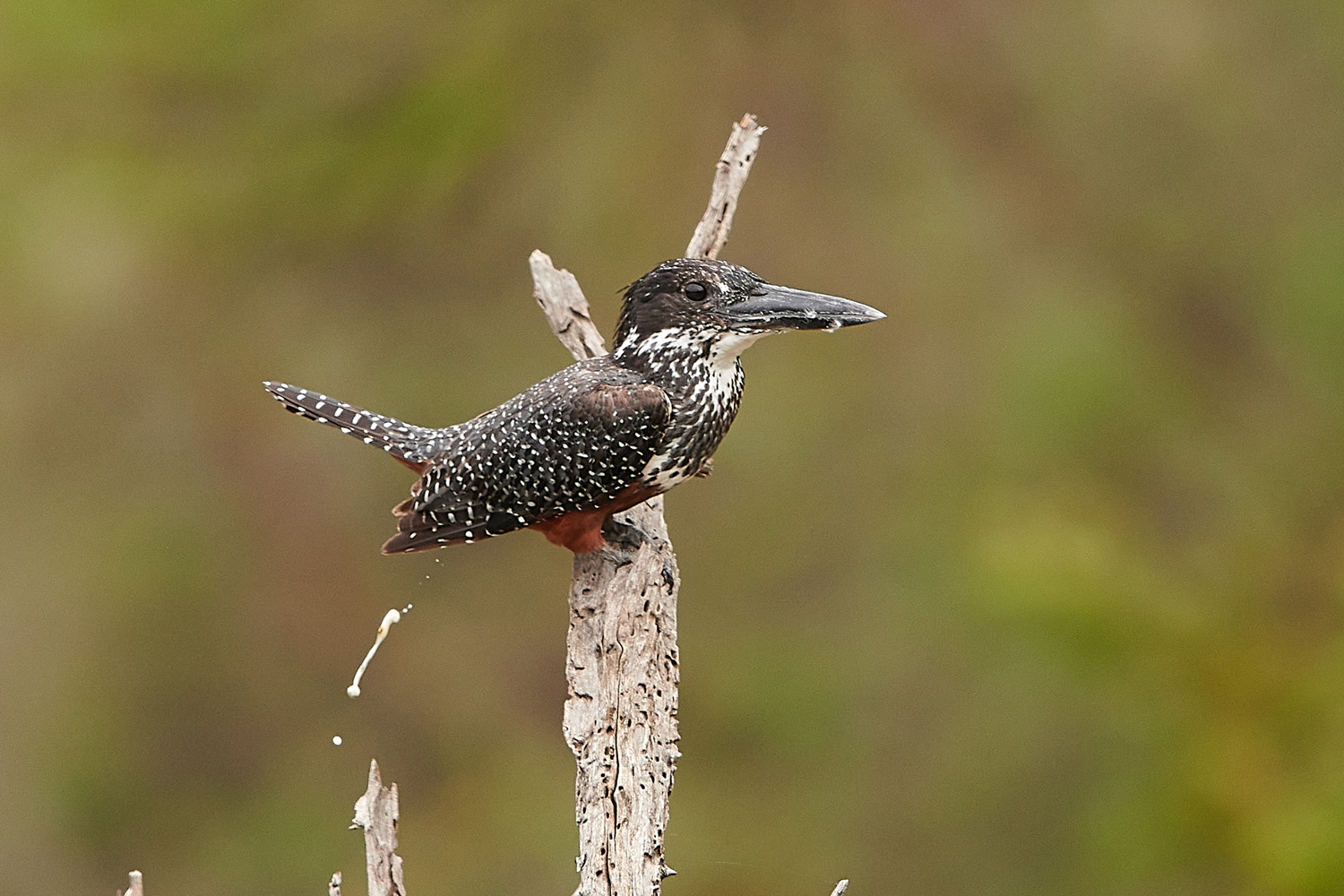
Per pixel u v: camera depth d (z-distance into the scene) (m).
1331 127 13.81
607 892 6.46
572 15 13.98
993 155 14.60
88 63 12.52
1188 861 9.09
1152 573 9.59
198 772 15.21
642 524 8.77
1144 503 12.34
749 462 14.97
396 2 13.26
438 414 15.05
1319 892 8.20
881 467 14.71
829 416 14.92
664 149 14.55
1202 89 14.12
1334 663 8.90
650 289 8.30
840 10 14.50
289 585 15.27
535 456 8.14
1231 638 9.25
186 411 15.16
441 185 13.64
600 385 8.14
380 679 15.47
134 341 14.79
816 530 14.73
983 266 14.60
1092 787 12.38
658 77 14.52
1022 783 13.12
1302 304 12.38
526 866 14.37
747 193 14.97
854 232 14.92
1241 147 14.02
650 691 7.01
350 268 14.95
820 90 14.79
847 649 14.09
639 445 8.07
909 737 13.64
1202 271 13.81
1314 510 11.51
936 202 14.84
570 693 7.11
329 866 14.65
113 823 14.97
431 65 13.41
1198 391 12.99
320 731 15.34
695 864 13.30
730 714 14.08
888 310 14.86
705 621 14.68
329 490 15.34
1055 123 14.55
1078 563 9.43
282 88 13.20
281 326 15.08
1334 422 12.14
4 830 14.82
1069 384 12.80
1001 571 9.52
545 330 15.13
